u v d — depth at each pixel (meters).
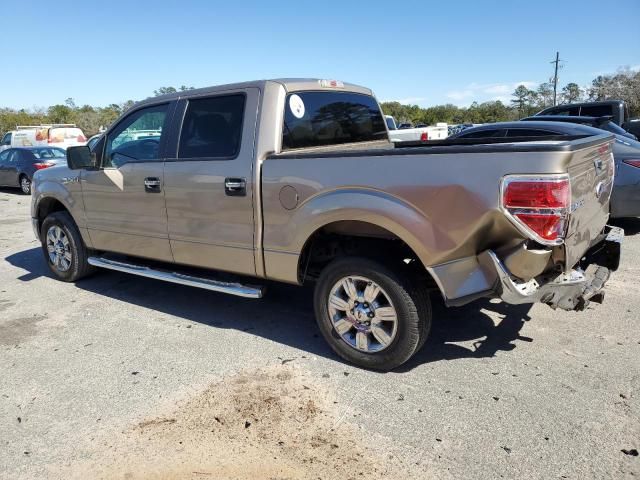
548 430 2.79
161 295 5.26
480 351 3.75
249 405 3.16
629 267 5.59
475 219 2.87
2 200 14.12
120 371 3.66
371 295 3.43
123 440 2.86
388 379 3.41
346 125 4.62
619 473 2.45
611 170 3.91
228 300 5.05
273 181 3.63
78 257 5.55
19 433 2.96
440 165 2.96
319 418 3.00
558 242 2.74
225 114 3.98
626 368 3.42
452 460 2.59
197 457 2.69
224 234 4.00
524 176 2.71
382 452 2.68
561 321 4.21
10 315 4.83
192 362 3.76
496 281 2.93
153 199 4.43
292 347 3.95
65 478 2.58
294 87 3.97
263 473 2.55
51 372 3.68
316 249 3.87
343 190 3.32
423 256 3.10
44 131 24.08
